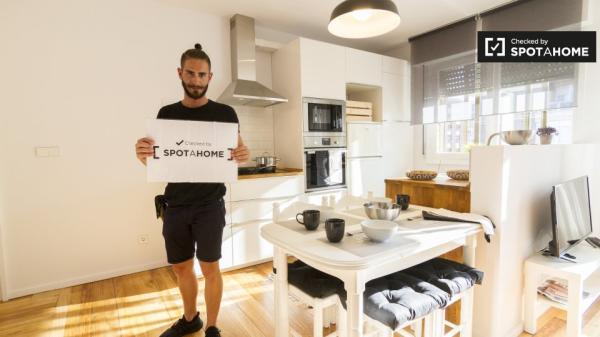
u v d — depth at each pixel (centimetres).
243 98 283
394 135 385
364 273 103
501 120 314
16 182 225
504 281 165
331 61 323
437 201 196
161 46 277
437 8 300
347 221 147
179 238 164
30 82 227
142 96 269
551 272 169
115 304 215
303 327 186
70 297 226
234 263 271
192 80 151
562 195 176
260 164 304
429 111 364
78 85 243
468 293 141
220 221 165
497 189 158
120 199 263
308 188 312
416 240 119
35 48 228
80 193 248
